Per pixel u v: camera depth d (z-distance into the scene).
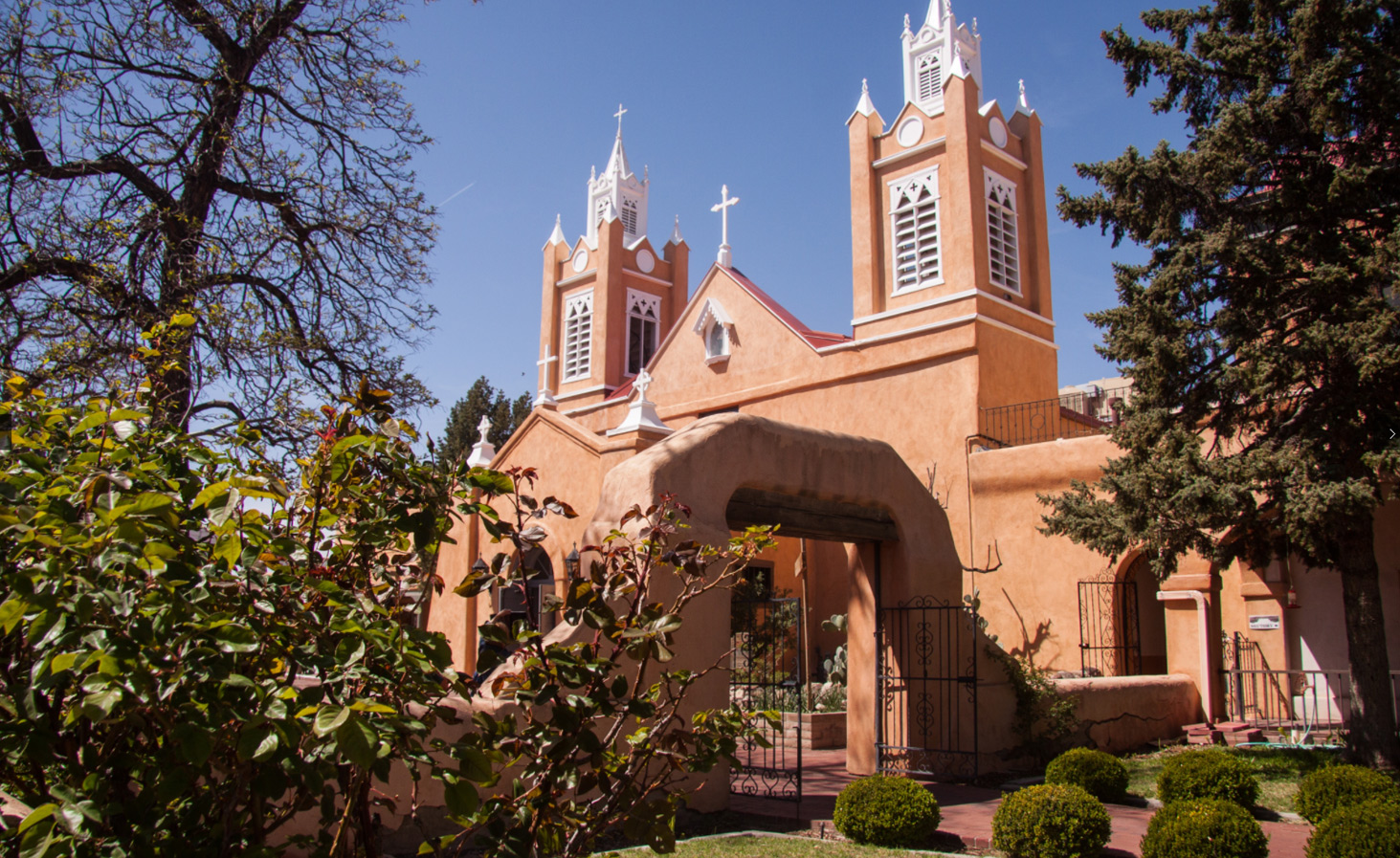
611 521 10.66
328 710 3.13
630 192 38.38
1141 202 13.65
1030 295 26.14
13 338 12.77
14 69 13.75
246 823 3.88
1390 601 17.50
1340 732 15.80
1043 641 19.81
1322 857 7.97
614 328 35.59
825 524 13.12
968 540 21.69
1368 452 11.74
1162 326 13.10
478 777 3.73
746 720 5.43
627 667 10.16
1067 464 20.00
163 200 14.77
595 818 4.58
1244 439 16.58
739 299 28.80
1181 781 10.80
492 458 22.66
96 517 3.54
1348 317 12.15
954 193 24.77
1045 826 8.72
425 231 16.95
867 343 25.17
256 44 15.61
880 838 9.40
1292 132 12.98
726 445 11.69
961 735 13.91
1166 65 13.91
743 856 8.74
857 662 14.44
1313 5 12.23
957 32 27.09
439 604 21.67
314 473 4.32
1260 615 18.48
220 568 3.68
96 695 3.02
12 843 3.23
